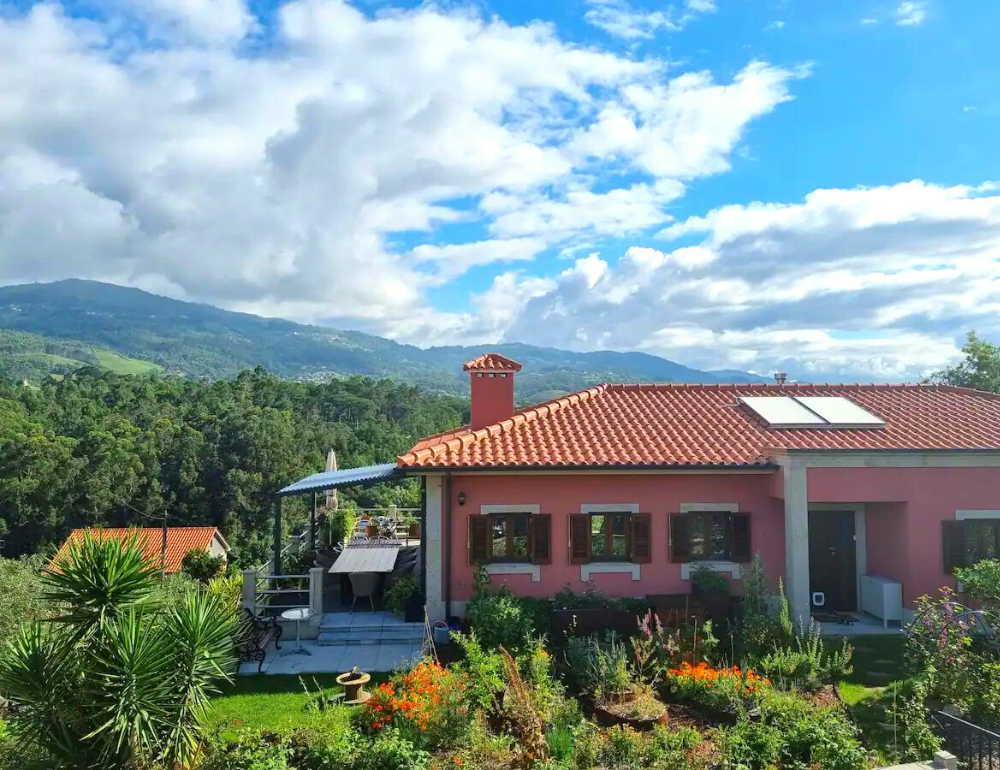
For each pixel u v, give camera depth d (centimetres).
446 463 1483
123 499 5675
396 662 1352
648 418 1777
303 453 6362
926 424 1702
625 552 1552
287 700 1174
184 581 1449
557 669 1248
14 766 843
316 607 1512
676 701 1124
